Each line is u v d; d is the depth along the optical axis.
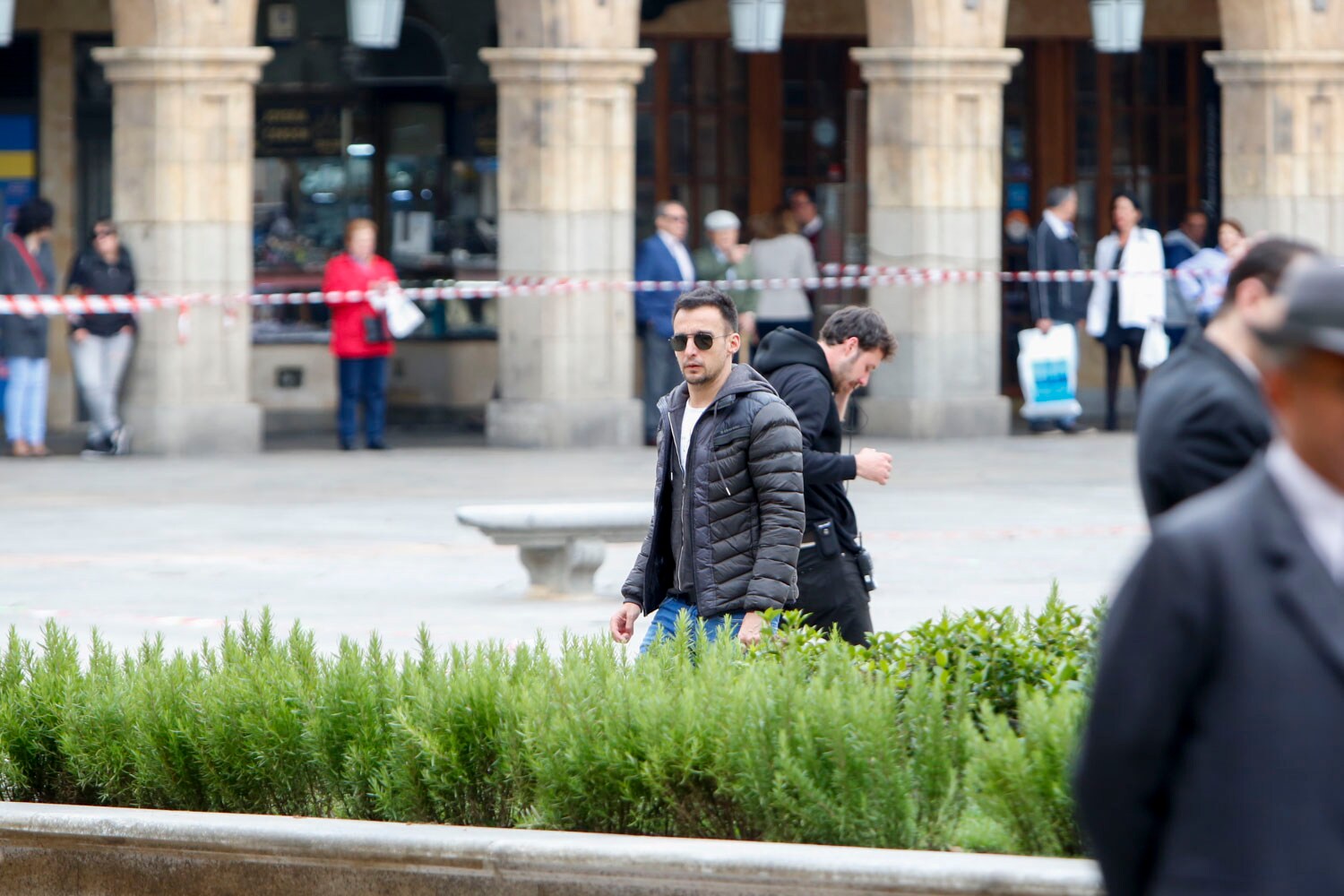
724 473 23.53
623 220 65.44
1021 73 81.94
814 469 25.16
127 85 62.47
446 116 75.44
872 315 26.20
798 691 19.62
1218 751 10.41
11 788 22.27
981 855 17.75
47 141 73.12
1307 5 70.25
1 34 56.78
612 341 65.56
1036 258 69.62
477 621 36.66
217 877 20.02
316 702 21.52
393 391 76.56
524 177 64.56
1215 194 83.25
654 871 18.25
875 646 21.91
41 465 60.50
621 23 64.62
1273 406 10.48
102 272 61.94
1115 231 77.31
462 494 53.97
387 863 19.25
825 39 79.19
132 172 62.69
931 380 67.81
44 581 40.88
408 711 21.09
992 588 39.84
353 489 55.00
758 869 17.86
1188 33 82.38
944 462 61.09
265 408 75.38
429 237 75.88
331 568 42.62
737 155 78.69
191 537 46.75
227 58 62.22
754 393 23.59
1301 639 10.32
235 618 36.78
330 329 75.88
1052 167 82.12
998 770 18.47
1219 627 10.43
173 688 22.20
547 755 20.02
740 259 66.12
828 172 79.56
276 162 74.81
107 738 21.92
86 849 20.47
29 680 22.98
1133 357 69.94
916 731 19.41
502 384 65.75
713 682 20.16
